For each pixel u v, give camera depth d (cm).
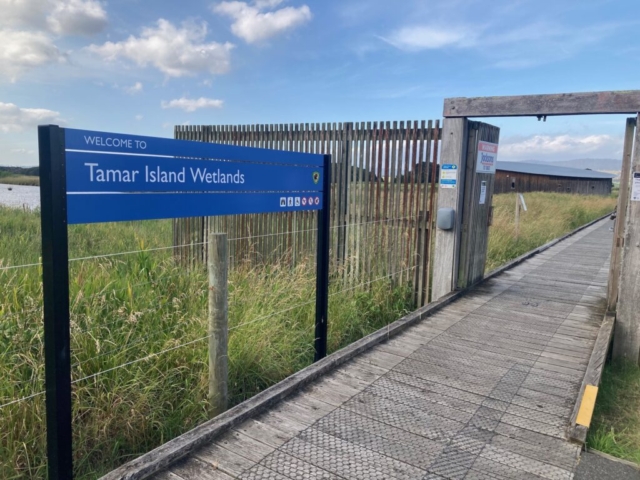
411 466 253
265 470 245
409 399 330
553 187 3956
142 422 314
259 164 350
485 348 432
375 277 697
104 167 239
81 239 888
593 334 475
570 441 281
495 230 1141
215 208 315
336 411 311
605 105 475
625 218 491
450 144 588
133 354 356
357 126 694
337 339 518
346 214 718
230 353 387
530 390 348
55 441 227
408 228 665
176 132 896
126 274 489
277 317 471
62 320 222
